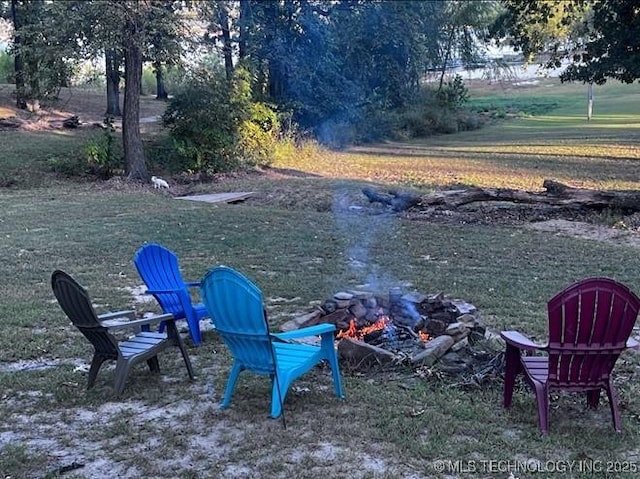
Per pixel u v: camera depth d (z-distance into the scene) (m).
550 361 3.90
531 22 20.17
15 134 24.70
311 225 12.64
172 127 22.61
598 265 9.05
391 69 33.50
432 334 5.48
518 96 64.94
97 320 4.54
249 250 10.28
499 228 12.45
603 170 20.94
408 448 3.74
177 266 6.41
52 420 4.29
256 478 3.46
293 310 6.86
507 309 6.81
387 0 30.20
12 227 12.68
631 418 4.12
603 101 57.66
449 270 8.82
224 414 4.30
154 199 16.77
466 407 4.27
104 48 18.52
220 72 23.17
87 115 31.19
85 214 14.20
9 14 29.62
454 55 42.75
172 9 20.38
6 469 3.62
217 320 4.29
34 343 5.92
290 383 4.34
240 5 26.23
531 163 23.25
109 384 4.91
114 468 3.63
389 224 12.80
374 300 5.87
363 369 5.03
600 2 16.59
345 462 3.60
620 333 3.82
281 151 24.70
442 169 22.52
